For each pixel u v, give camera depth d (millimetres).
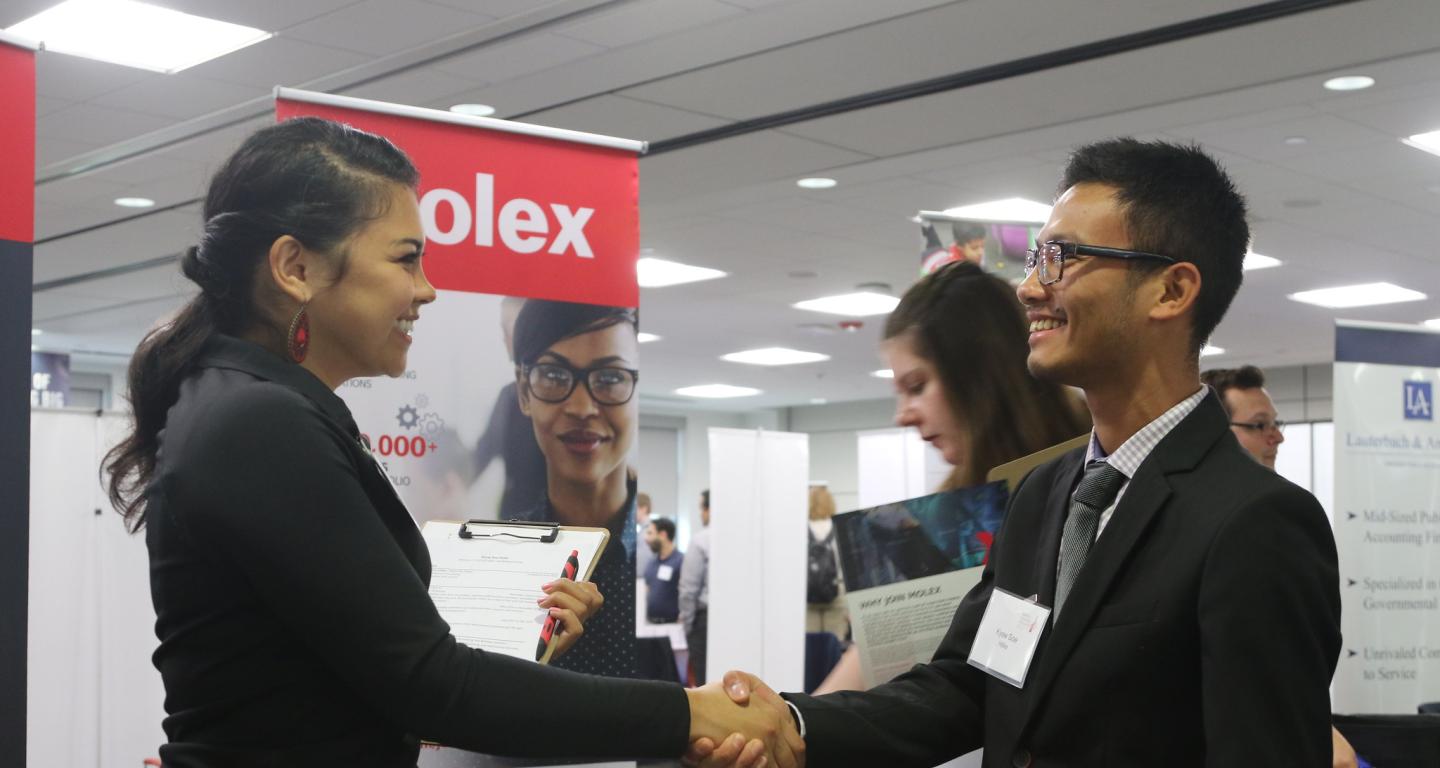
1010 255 4086
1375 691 4883
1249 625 1349
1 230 2363
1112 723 1432
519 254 2828
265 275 1508
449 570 2146
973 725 1854
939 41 5719
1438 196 8477
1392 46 5691
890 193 8461
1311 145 7348
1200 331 1574
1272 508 1395
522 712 1434
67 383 14523
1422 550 4973
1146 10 5320
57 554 5086
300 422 1373
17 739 2305
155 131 7004
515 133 2836
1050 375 1594
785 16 5449
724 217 9133
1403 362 5031
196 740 1369
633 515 2902
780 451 7652
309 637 1332
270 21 5520
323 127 1578
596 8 5367
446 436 2734
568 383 2857
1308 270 10773
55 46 5824
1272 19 5375
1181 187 1559
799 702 1829
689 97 6520
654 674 8258
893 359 2859
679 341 15148
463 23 5543
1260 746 1313
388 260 1569
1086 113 6730
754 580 7508
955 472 2770
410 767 1475
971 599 1886
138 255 10008
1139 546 1468
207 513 1327
